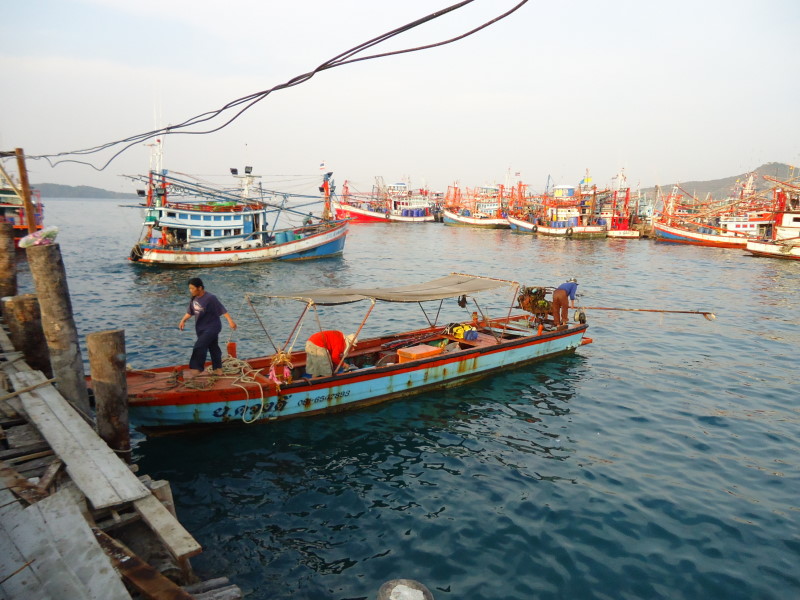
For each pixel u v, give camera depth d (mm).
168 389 9805
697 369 15258
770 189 57656
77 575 4176
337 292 12328
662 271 40125
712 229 66125
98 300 24781
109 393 6766
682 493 8492
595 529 7480
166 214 35562
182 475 8852
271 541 7148
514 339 15102
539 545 7121
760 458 9766
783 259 48500
